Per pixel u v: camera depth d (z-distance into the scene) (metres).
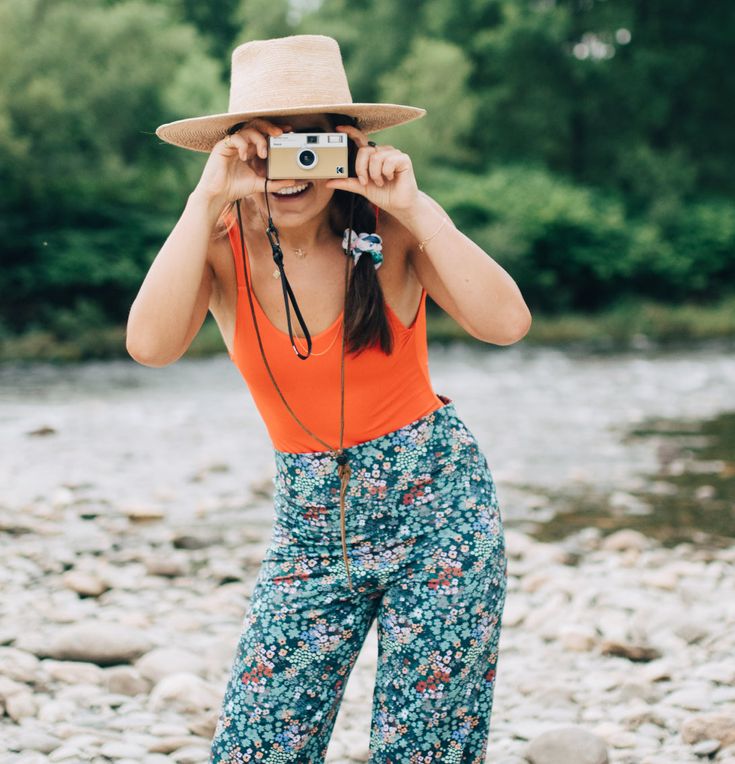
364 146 2.12
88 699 3.56
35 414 11.13
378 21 37.28
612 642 4.07
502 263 25.38
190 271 2.12
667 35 34.62
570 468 8.12
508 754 3.18
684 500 7.05
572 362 17.48
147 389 13.71
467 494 2.18
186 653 3.88
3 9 23.52
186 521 6.35
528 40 32.94
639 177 32.47
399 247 2.23
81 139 24.58
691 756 3.15
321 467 2.18
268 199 2.13
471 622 2.12
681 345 21.33
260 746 2.19
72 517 6.39
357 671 3.93
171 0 35.78
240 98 2.21
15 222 22.23
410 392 2.17
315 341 2.12
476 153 33.47
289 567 2.22
